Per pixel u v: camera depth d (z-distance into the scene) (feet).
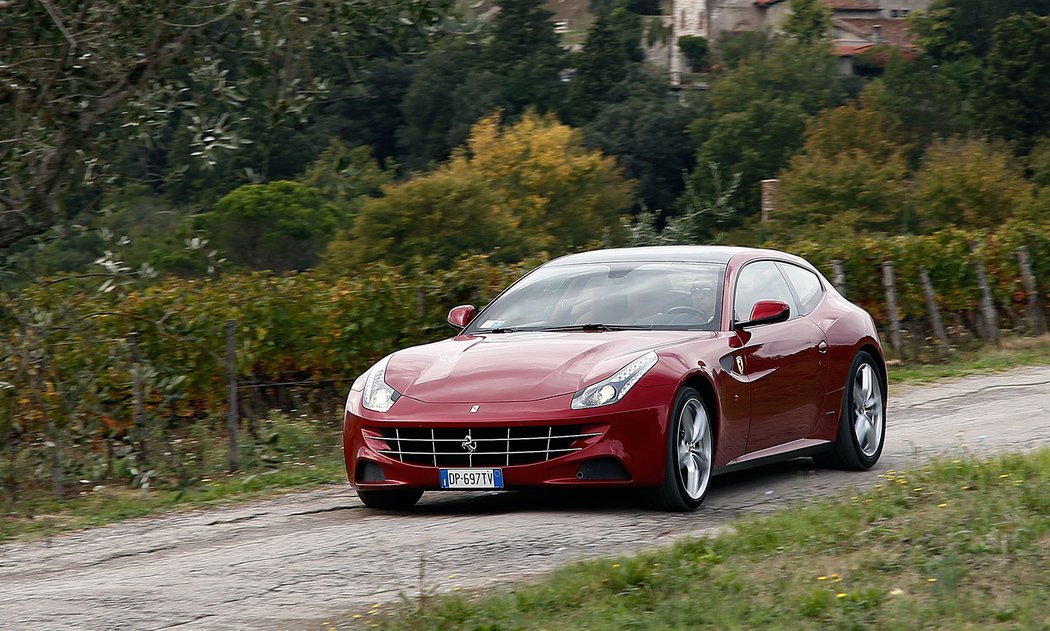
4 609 45.16
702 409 58.13
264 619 41.50
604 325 62.23
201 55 63.36
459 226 514.68
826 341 68.49
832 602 36.45
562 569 43.80
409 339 106.42
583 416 54.65
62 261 71.31
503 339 61.82
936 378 123.85
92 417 77.77
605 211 638.53
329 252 482.28
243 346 94.73
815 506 52.54
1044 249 158.81
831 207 592.60
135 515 67.15
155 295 94.63
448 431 55.77
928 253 147.02
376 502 61.57
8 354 73.51
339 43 62.23
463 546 50.98
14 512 69.62
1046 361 131.85
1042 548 40.98
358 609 42.06
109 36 62.34
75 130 62.54
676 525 53.98
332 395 106.32
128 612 43.47
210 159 63.36
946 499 50.19
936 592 36.91
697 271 65.41
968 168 579.07
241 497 71.05
